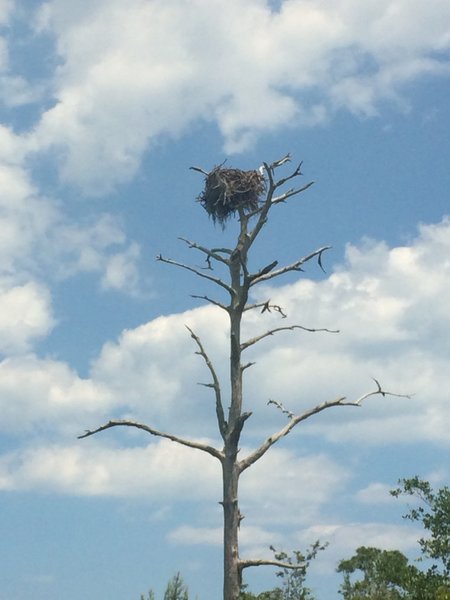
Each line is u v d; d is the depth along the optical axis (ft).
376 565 148.87
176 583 72.49
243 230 71.87
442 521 109.70
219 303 70.18
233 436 67.21
